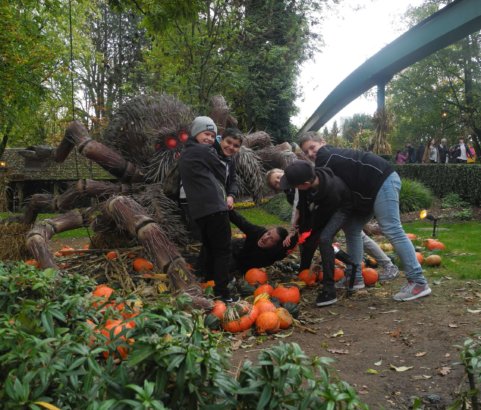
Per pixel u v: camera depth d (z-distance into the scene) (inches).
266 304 181.0
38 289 122.3
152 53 528.7
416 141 1636.3
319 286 231.9
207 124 197.5
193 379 75.5
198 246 250.1
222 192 192.2
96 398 75.4
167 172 236.2
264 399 72.0
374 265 264.5
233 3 533.3
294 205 218.1
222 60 522.9
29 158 748.6
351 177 198.7
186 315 102.2
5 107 615.5
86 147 241.4
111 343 88.2
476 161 1090.1
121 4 313.0
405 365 140.3
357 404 70.5
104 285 204.2
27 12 613.0
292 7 715.4
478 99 1288.1
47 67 720.3
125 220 206.5
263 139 295.0
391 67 866.1
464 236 382.9
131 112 254.1
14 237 277.9
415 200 584.7
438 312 184.5
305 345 161.6
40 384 77.2
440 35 696.4
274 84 711.7
